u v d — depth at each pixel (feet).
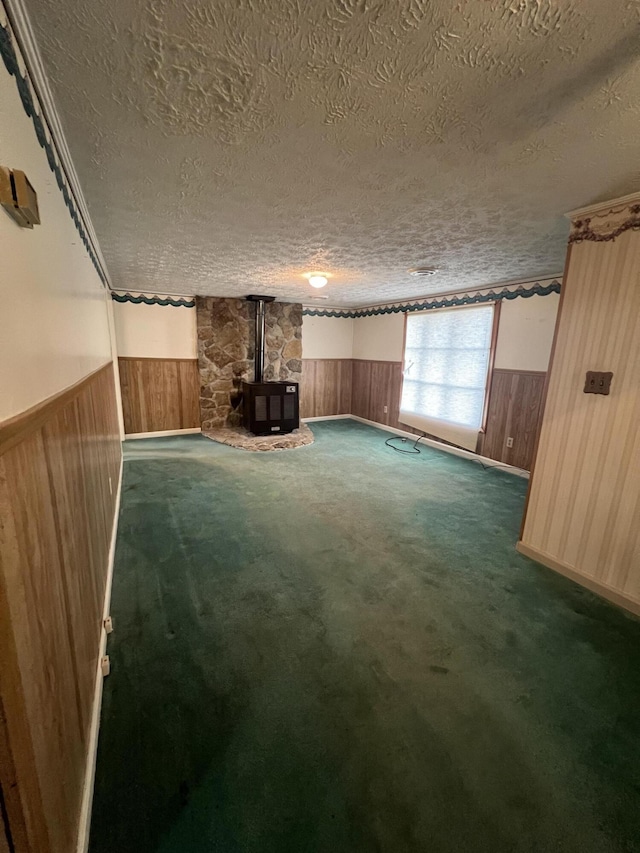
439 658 5.73
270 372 20.63
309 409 23.11
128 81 3.45
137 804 3.81
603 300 6.84
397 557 8.44
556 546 7.98
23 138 2.97
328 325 22.84
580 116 3.96
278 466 14.60
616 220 6.51
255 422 18.04
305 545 8.86
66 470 4.04
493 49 3.05
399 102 3.76
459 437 16.44
